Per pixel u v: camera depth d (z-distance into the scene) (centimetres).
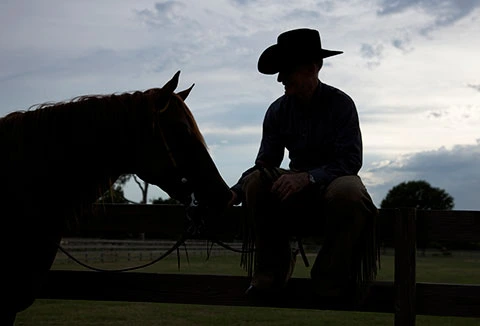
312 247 3450
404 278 351
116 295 389
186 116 310
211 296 379
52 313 768
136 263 1855
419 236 360
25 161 302
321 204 333
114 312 787
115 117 307
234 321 724
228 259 2403
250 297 373
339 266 317
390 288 359
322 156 346
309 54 327
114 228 401
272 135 361
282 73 335
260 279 335
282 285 340
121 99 313
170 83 302
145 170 305
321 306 362
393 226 359
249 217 337
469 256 5197
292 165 358
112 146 307
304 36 329
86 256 1950
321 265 320
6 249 293
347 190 308
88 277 392
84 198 313
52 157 304
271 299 368
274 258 336
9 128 310
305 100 342
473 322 762
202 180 301
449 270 2219
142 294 387
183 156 302
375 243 328
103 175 313
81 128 307
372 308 359
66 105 315
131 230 400
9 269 294
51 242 306
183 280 383
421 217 360
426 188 9606
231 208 384
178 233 395
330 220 314
